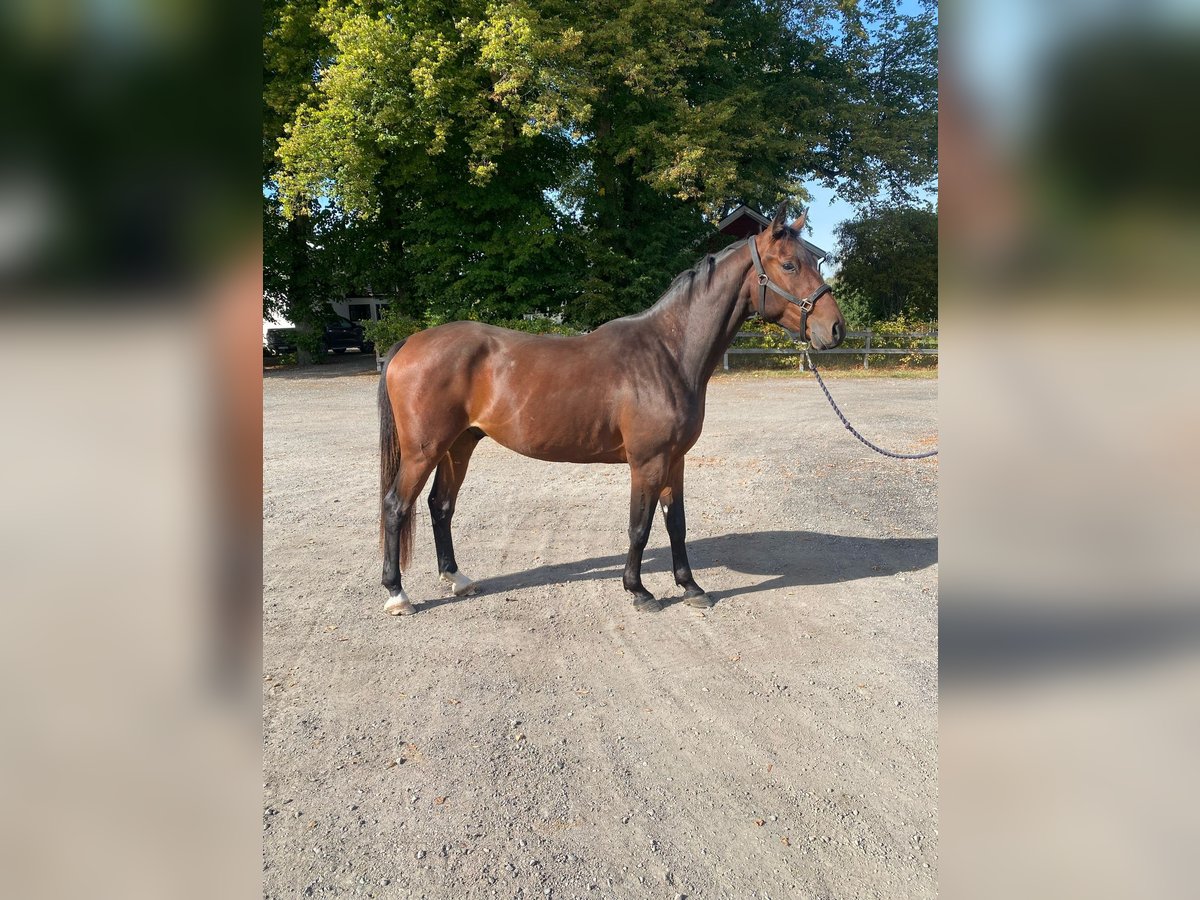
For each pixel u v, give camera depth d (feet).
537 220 51.49
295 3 47.14
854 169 61.82
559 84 43.60
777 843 6.84
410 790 7.59
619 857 6.64
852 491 20.57
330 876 6.39
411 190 55.36
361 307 82.58
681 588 13.12
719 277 12.09
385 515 12.23
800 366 54.85
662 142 49.67
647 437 11.85
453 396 11.89
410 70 43.09
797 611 12.35
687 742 8.49
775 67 62.85
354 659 10.56
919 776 7.86
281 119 50.44
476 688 9.75
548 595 13.14
